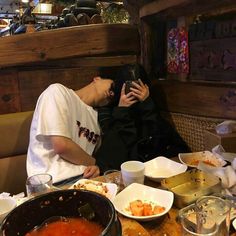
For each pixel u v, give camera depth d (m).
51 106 1.63
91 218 0.68
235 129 1.50
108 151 1.74
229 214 0.79
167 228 0.87
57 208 0.70
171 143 1.85
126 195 1.03
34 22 2.44
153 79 2.19
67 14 2.26
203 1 1.62
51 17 3.20
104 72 2.29
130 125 1.82
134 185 1.07
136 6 2.21
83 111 1.83
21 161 1.90
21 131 1.92
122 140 1.78
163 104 2.09
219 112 1.68
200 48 1.82
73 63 2.17
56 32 2.03
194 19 1.85
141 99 1.88
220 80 1.71
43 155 1.60
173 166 1.28
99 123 1.92
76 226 0.67
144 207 0.95
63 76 2.15
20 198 1.08
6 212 0.92
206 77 1.81
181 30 1.95
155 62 2.21
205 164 1.21
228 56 1.63
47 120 1.60
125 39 2.24
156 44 2.19
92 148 1.86
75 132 1.76
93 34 2.13
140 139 1.83
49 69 2.09
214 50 1.72
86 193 0.69
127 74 1.97
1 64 1.91
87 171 1.54
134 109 1.89
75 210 0.70
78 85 2.22
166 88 2.04
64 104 1.67
